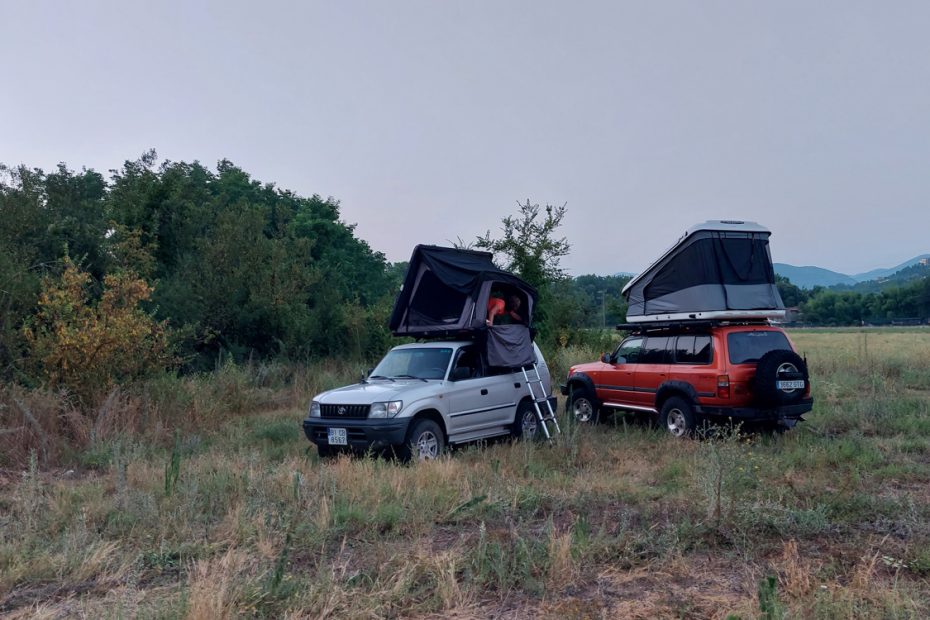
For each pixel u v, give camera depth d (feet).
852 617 14.48
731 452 23.86
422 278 38.78
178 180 73.61
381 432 30.83
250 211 73.56
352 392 32.89
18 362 38.78
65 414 35.19
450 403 33.60
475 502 23.12
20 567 18.30
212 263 66.80
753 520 20.67
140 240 65.16
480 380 35.63
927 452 32.17
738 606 15.58
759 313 36.58
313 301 75.56
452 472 27.78
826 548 19.47
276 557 19.54
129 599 16.37
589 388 43.27
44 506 24.39
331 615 15.65
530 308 39.34
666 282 38.70
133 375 42.06
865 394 51.49
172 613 14.94
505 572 17.49
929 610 14.94
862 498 23.16
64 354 38.45
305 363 66.03
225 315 65.16
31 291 41.06
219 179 116.16
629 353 41.24
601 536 19.62
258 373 58.80
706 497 22.54
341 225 126.41
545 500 24.67
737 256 37.09
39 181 59.41
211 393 45.27
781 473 27.66
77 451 33.27
